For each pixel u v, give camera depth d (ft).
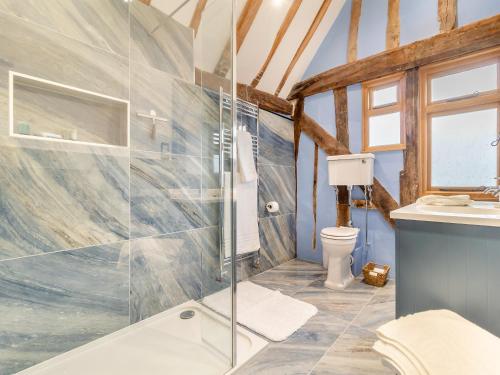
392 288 7.61
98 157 4.94
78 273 4.69
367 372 4.26
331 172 8.90
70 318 4.60
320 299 6.95
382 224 8.54
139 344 4.99
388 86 8.51
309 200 10.32
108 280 5.10
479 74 6.98
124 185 5.33
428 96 7.74
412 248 4.35
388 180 8.43
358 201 8.97
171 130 6.13
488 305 3.72
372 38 8.57
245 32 7.73
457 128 7.38
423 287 4.26
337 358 4.61
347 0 9.08
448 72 7.39
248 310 6.32
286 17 8.12
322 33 9.42
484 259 3.74
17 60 3.97
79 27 4.64
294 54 9.30
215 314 5.04
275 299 6.92
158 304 5.94
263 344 4.99
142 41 5.59
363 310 6.31
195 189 6.62
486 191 5.58
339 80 9.24
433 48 7.37
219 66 5.73
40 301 4.26
